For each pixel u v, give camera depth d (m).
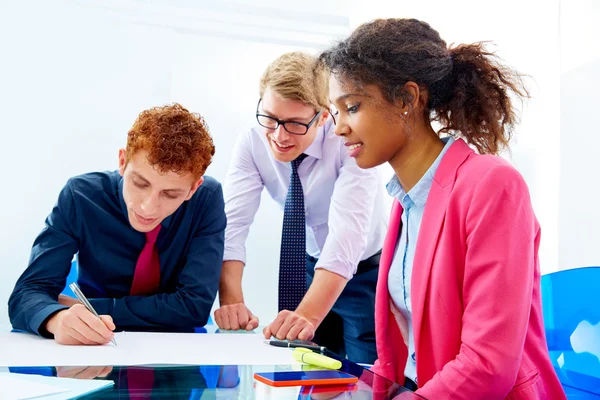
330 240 1.50
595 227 1.68
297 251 1.68
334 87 1.02
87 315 1.06
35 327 1.13
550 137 1.88
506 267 0.85
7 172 2.46
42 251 1.34
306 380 0.75
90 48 2.52
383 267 1.10
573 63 1.80
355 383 0.77
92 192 1.39
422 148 1.02
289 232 1.69
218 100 2.68
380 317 1.09
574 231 1.77
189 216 1.45
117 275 1.45
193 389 0.72
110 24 2.53
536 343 0.94
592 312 1.19
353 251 1.49
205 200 1.47
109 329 1.08
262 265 2.76
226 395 0.69
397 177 1.07
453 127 1.02
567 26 1.82
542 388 0.93
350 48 0.98
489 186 0.89
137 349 1.01
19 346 1.02
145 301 1.36
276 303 2.78
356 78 0.98
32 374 0.78
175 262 1.47
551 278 1.26
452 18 2.34
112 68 2.55
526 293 0.85
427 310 0.95
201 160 1.24
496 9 2.12
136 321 1.34
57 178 2.52
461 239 0.92
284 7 2.62
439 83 1.00
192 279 1.42
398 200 1.08
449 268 0.92
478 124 1.01
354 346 1.78
